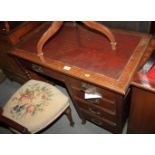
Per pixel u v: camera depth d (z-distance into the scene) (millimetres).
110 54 1221
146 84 956
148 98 1021
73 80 1234
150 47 1217
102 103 1235
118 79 1044
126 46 1250
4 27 1443
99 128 1665
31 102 1404
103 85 1032
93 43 1347
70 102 1933
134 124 1312
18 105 1412
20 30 1530
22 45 1470
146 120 1191
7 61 1825
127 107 1389
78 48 1331
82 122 1705
